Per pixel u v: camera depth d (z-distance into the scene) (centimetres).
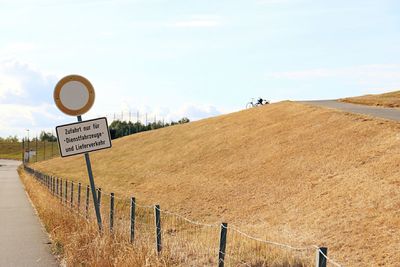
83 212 1605
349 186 2325
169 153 5916
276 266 1125
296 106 5594
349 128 3575
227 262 1055
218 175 3844
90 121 1187
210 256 1097
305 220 2091
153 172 5003
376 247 1553
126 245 980
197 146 5594
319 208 2192
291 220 2166
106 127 1197
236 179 3481
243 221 2392
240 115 6681
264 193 2852
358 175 2445
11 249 1280
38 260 1128
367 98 5953
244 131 5338
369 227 1739
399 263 1388
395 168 2325
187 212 2800
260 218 2367
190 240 1431
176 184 3953
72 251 1023
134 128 18538
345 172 2617
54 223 1541
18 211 2388
